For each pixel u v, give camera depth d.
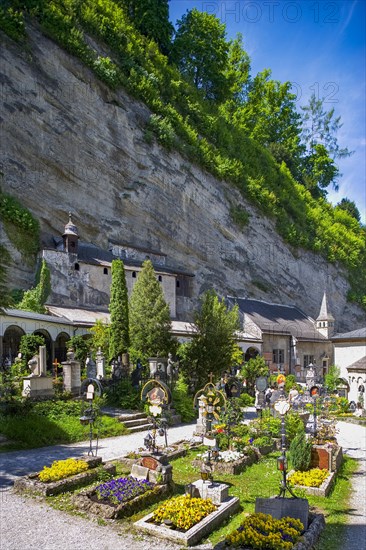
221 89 68.44
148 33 58.25
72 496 9.98
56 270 35.91
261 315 49.84
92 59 44.31
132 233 44.81
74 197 41.19
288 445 17.06
